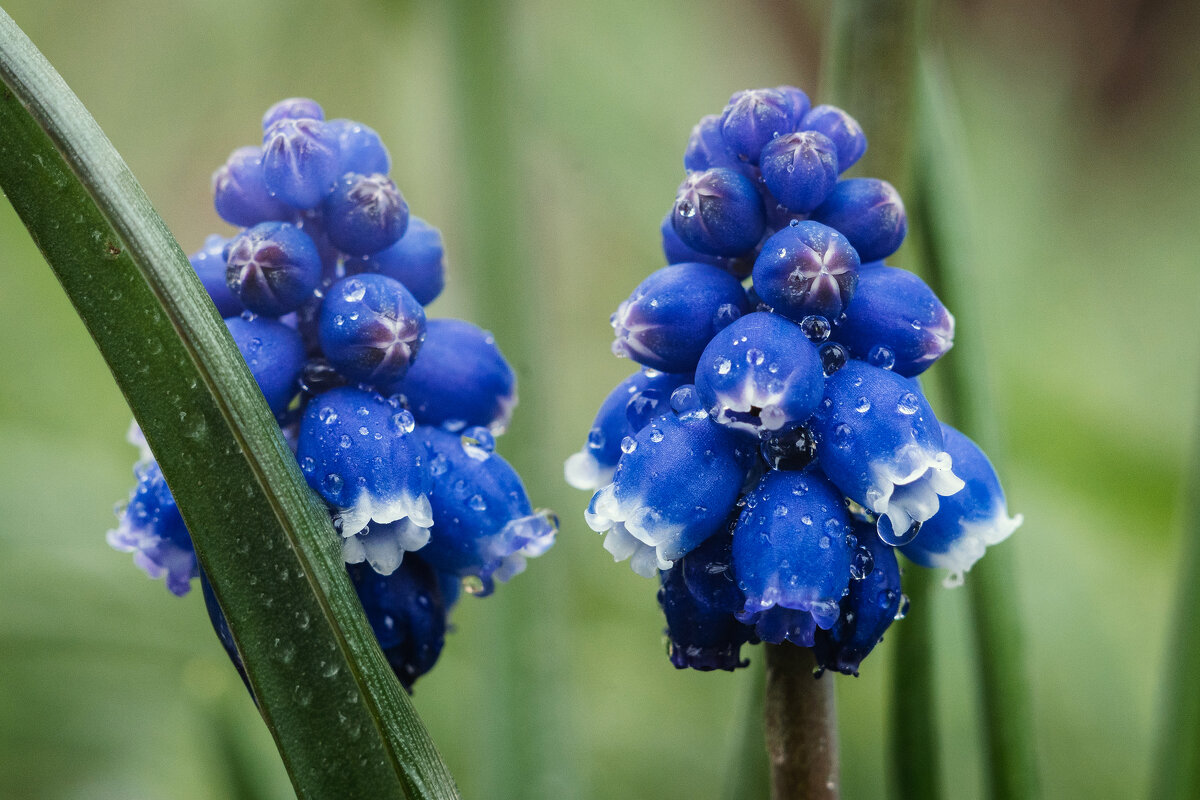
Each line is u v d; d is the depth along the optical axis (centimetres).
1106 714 32
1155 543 35
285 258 19
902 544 19
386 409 19
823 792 20
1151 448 36
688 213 19
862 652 19
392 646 19
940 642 29
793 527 19
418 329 19
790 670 19
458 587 20
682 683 35
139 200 18
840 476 19
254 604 18
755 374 18
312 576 18
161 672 32
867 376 19
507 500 19
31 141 18
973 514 19
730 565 19
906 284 19
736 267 20
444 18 26
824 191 19
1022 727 22
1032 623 33
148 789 30
